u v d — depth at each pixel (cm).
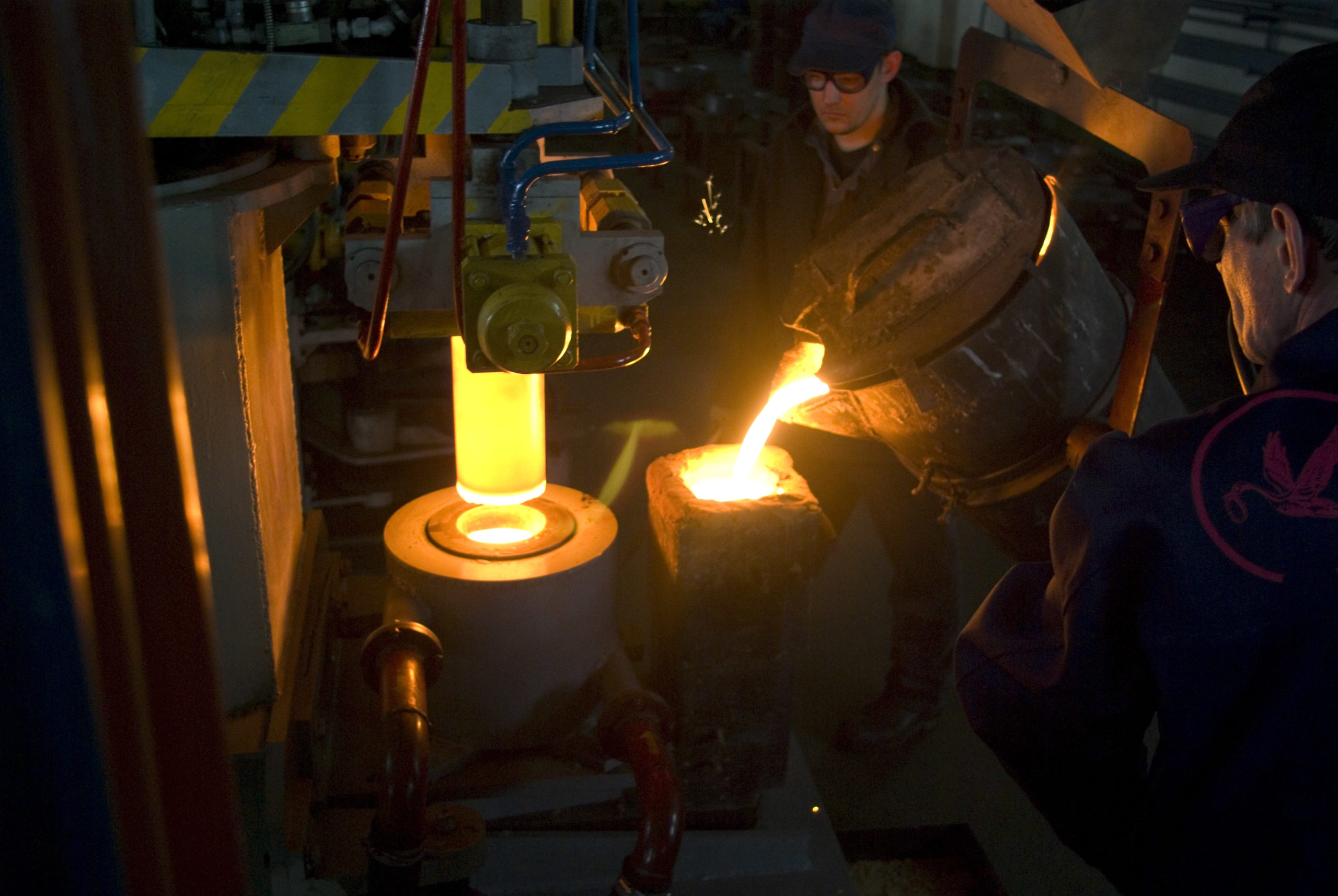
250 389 138
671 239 630
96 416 34
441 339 280
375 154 160
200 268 125
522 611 153
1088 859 121
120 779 37
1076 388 154
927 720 234
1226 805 95
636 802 166
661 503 164
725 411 240
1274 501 91
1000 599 122
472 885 160
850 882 170
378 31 126
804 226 219
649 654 219
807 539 156
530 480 162
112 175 34
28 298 31
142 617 38
